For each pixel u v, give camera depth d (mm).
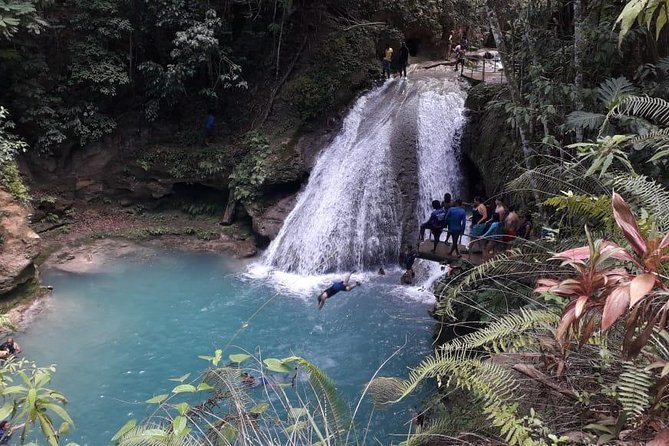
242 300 13805
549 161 7566
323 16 19875
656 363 2779
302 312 13250
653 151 6012
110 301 13414
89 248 16250
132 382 10227
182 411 3057
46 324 12148
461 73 19906
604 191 4512
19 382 9641
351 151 17594
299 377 7164
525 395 3480
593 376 3410
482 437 3381
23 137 16391
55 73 16641
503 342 3660
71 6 16578
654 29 8047
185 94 18453
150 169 18172
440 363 3447
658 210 3764
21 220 13156
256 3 18938
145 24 17078
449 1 25016
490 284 6129
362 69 19734
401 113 17984
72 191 17625
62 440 8531
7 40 15102
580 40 8508
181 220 18438
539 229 8672
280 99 19000
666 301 2621
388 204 16500
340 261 16062
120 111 18109
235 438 3109
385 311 13250
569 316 2574
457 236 11438
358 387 10016
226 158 18094
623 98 4762
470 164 16625
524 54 10398
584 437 3016
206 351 11383
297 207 17219
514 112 8930
